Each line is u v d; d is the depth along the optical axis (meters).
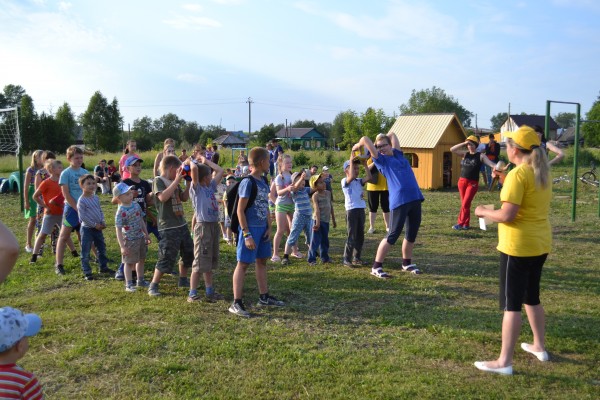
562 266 7.81
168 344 4.77
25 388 2.43
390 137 7.49
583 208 14.09
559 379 4.11
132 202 6.58
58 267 7.48
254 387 3.99
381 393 3.86
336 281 7.05
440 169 19.11
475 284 6.91
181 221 6.37
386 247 7.23
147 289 6.66
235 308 5.65
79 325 5.25
